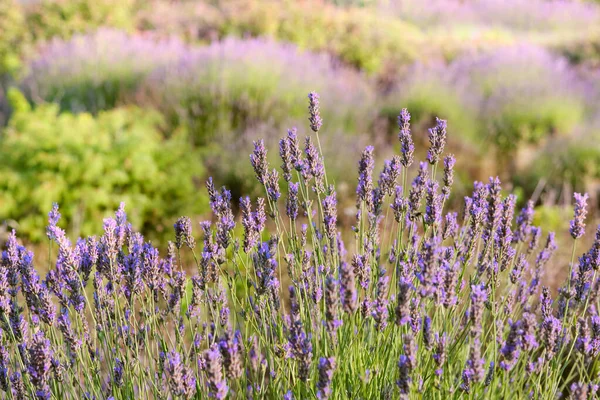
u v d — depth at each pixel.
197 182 5.82
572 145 6.86
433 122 7.91
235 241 2.10
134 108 6.54
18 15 10.75
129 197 4.82
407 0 16.78
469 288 2.12
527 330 1.63
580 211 1.90
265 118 7.14
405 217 2.16
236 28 11.33
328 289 1.51
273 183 2.07
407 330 1.96
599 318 1.85
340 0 14.26
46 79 7.96
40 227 4.62
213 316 1.97
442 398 1.79
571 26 17.64
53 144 4.96
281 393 1.97
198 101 7.07
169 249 2.05
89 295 3.19
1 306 1.72
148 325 2.01
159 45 9.16
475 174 7.00
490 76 9.60
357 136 6.98
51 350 1.73
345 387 1.82
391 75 10.43
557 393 2.00
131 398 1.91
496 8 18.00
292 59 8.38
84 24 10.93
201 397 1.83
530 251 2.51
